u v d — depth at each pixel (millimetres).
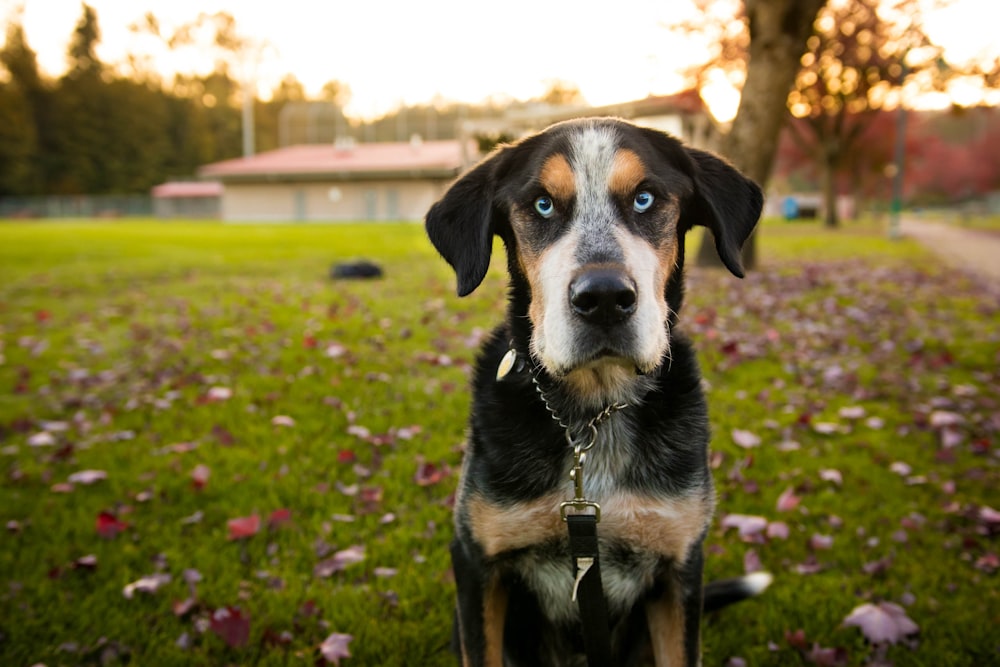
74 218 16203
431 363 1796
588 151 724
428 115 17453
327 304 2662
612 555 740
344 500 1148
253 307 2633
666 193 736
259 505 1130
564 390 739
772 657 831
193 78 22703
